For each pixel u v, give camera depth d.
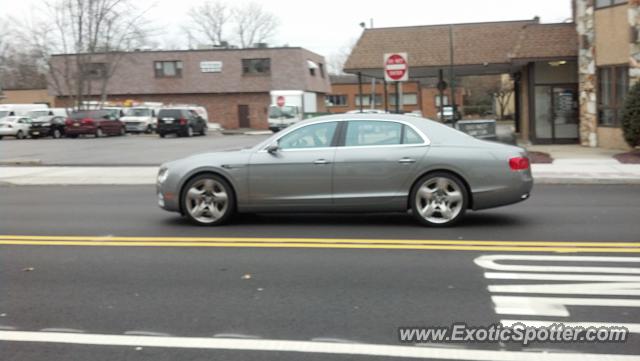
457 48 29.09
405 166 8.75
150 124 46.00
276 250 7.61
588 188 13.66
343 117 9.08
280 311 5.38
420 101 65.31
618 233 8.41
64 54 47.22
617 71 20.25
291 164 8.91
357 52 29.83
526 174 8.84
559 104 23.30
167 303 5.66
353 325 5.02
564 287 5.92
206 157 9.23
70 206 12.00
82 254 7.64
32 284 6.35
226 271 6.71
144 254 7.56
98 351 4.60
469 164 8.70
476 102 76.25
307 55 57.50
